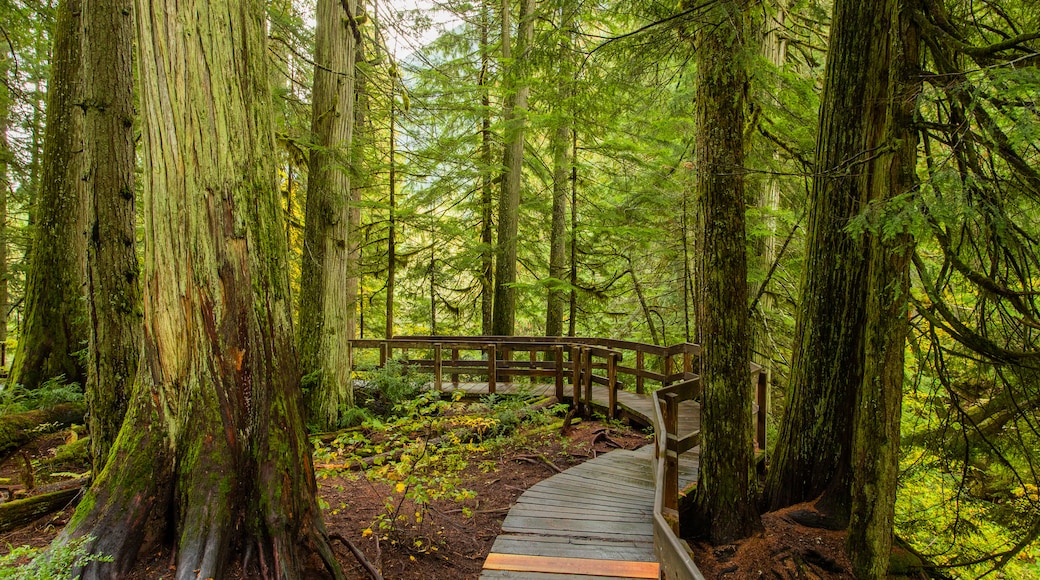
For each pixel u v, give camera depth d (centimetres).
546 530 431
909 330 452
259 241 314
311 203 766
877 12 430
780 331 1014
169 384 294
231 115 301
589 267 1412
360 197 1266
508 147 1191
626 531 429
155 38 282
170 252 290
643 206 1154
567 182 1309
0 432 532
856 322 461
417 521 450
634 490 526
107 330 412
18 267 998
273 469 304
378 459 580
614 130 1024
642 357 898
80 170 670
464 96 1293
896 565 450
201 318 292
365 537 409
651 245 1261
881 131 432
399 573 370
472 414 731
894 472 378
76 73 660
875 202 331
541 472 612
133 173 447
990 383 475
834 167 422
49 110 662
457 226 1380
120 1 451
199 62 288
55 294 661
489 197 1356
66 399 609
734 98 412
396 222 1319
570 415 773
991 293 367
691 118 900
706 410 441
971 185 295
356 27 785
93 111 427
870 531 384
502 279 1191
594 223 1230
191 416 291
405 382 846
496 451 678
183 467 287
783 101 707
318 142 756
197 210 290
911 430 709
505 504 518
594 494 514
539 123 960
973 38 422
